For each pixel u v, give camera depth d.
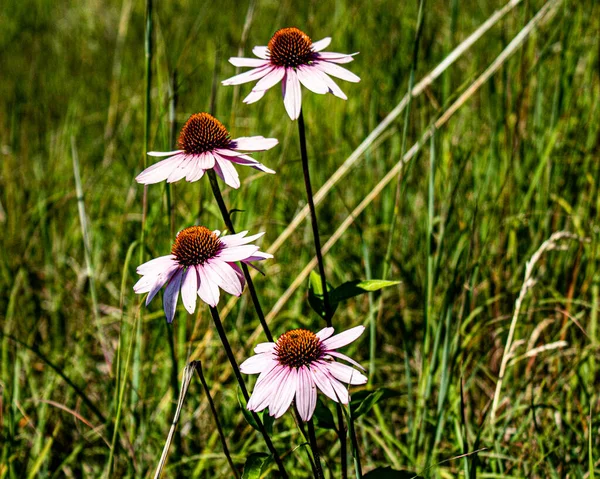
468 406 1.42
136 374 1.43
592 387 1.38
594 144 1.56
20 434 1.45
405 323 1.52
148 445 1.43
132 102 2.16
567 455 1.34
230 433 1.42
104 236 1.85
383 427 1.37
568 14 1.54
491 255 1.51
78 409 1.47
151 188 1.77
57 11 3.31
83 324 1.56
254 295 1.21
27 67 2.76
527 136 1.56
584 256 1.49
